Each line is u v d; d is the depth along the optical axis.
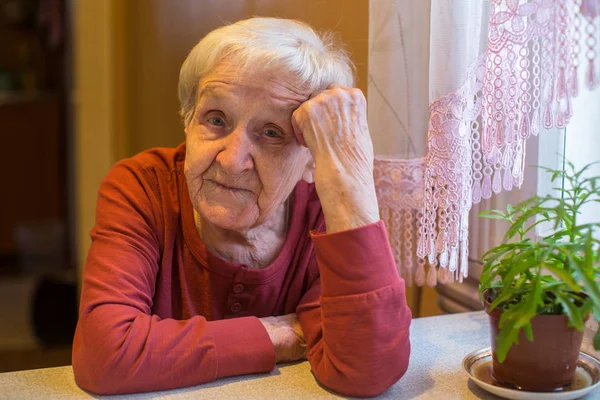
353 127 1.04
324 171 1.02
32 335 3.39
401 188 1.29
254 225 1.12
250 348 1.03
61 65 4.29
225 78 1.03
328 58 1.10
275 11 1.55
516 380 0.95
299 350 1.10
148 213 1.16
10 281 4.31
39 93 4.45
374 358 0.96
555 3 0.93
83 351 0.99
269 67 1.02
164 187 1.20
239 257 1.20
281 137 1.08
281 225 1.24
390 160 1.29
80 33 2.91
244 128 1.05
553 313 0.92
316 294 1.19
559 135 1.22
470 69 1.08
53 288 3.41
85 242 3.23
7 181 4.44
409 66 1.27
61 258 4.60
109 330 0.99
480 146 1.13
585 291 0.93
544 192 1.24
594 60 0.91
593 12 0.91
